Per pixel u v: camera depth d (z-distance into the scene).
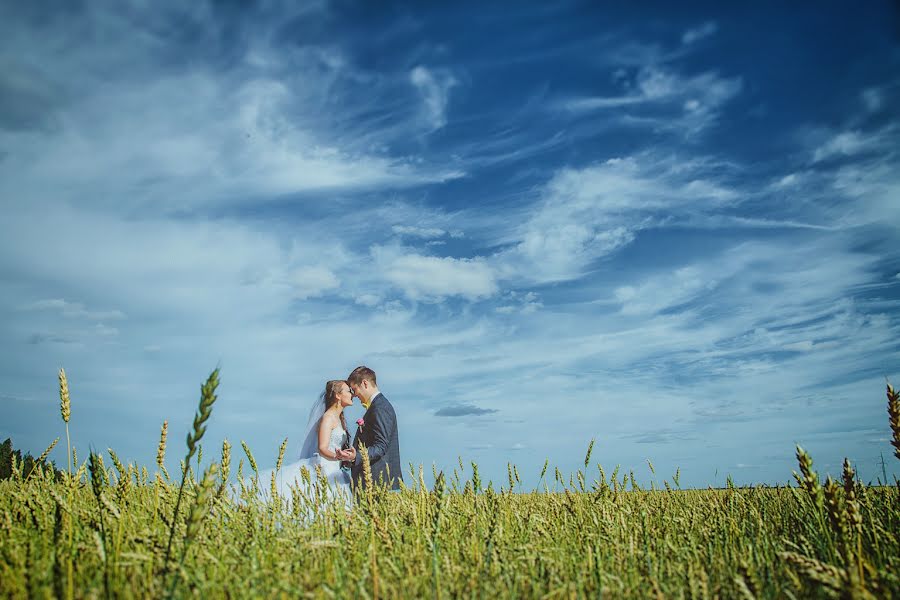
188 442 2.72
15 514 4.05
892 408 3.35
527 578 3.37
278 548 3.67
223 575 3.15
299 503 4.91
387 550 3.76
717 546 4.27
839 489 3.29
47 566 2.91
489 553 3.71
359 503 4.82
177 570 2.85
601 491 5.25
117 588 2.86
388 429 9.40
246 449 4.80
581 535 4.47
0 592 2.67
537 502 5.65
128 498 4.20
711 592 3.25
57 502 3.59
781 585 3.34
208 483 2.83
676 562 3.93
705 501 5.85
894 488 5.20
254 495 4.59
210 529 3.88
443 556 3.44
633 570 3.59
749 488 6.20
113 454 4.00
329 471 9.07
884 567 3.41
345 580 3.19
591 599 3.18
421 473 4.92
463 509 4.91
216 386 2.70
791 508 5.60
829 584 2.79
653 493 6.13
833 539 4.18
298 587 2.94
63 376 3.92
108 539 3.38
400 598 3.08
